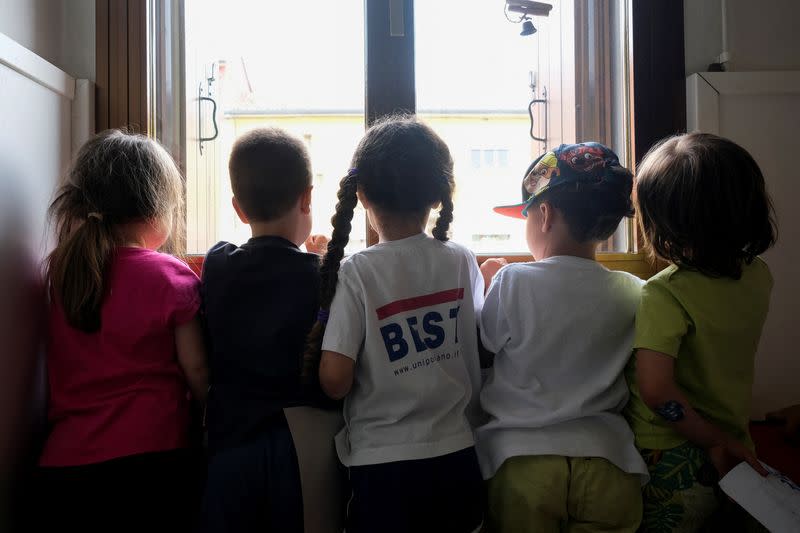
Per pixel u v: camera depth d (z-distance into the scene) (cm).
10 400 87
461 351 85
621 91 124
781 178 117
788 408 112
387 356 79
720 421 84
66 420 85
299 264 85
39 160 95
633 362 90
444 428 79
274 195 88
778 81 116
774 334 118
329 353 78
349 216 83
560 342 85
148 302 86
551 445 81
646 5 119
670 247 85
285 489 77
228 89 131
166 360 88
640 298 85
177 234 109
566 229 90
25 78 90
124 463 82
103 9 111
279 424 81
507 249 125
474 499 80
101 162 91
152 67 115
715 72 116
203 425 92
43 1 103
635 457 83
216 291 84
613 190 89
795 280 118
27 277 91
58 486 82
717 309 81
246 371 82
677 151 86
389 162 84
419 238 85
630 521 82
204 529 77
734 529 87
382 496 76
